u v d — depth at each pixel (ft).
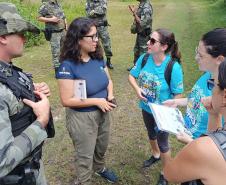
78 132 10.11
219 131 4.92
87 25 9.31
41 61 26.43
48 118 6.77
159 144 11.37
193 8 60.18
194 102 8.66
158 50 10.37
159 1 72.49
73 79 9.71
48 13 21.17
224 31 6.87
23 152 5.97
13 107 6.23
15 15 6.47
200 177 4.77
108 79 10.45
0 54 6.41
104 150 11.47
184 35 37.22
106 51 23.98
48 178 12.51
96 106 10.04
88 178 10.77
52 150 14.34
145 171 12.91
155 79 10.68
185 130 7.83
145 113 11.68
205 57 7.02
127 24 42.39
